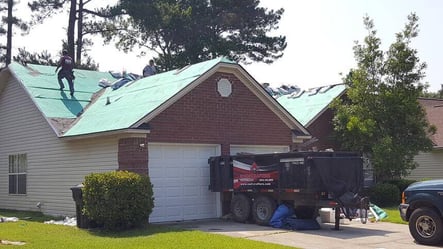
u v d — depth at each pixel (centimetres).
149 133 1666
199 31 3938
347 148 2631
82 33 4112
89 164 1833
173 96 1717
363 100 2580
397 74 2538
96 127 1773
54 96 2112
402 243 1296
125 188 1473
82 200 1563
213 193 1839
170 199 1730
